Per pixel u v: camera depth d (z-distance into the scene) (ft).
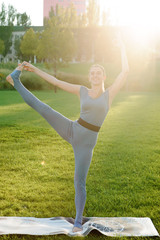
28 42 126.31
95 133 10.28
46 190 14.66
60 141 26.50
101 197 14.03
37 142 25.88
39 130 31.24
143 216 11.97
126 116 43.29
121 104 60.08
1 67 113.39
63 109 49.08
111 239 9.86
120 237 9.93
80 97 10.66
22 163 19.34
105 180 16.46
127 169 18.49
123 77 10.89
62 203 13.08
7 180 16.03
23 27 213.46
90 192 14.67
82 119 10.23
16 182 15.76
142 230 10.41
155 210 12.46
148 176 16.98
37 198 13.56
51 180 16.29
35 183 15.70
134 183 15.93
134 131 32.01
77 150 10.31
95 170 18.35
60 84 10.85
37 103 10.41
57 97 73.41
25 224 10.52
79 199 10.33
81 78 114.62
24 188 14.83
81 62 154.10
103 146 24.97
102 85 10.56
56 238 9.82
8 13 178.81
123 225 10.82
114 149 23.93
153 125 35.73
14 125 33.83
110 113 46.50
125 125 35.83
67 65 97.86
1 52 161.07
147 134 30.30
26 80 97.14
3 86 97.96
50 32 89.92
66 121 10.37
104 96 10.39
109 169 18.53
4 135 28.27
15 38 204.13
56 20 91.50
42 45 90.53
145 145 25.40
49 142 26.04
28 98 10.48
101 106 10.10
